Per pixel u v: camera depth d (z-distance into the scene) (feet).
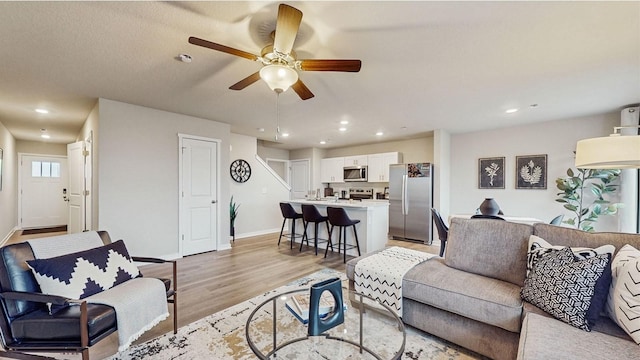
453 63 8.09
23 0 5.32
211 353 6.16
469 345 6.06
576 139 14.19
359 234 14.67
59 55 7.65
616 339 4.27
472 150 17.74
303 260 13.71
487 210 10.12
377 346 5.22
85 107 12.92
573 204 14.35
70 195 15.34
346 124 16.12
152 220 13.12
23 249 5.71
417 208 18.20
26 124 16.70
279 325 5.91
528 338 4.36
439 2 5.42
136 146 12.55
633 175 12.15
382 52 7.46
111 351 6.22
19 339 5.02
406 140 21.47
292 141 22.62
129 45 7.14
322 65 6.34
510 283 6.50
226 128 16.29
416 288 6.73
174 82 9.68
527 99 11.31
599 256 4.99
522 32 6.46
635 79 9.14
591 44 6.98
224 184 16.24
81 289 5.66
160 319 6.39
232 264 13.00
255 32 6.58
